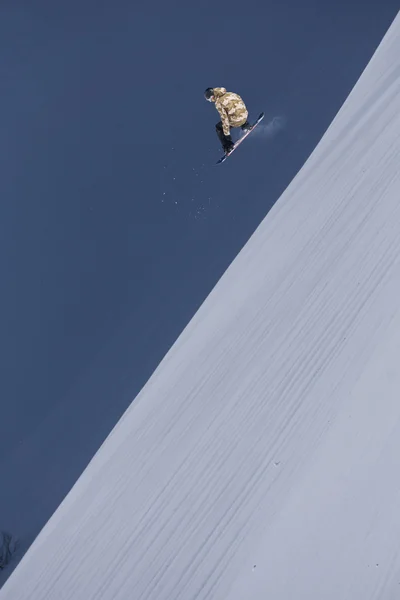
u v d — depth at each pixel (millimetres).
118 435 17406
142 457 14148
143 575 9641
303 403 10203
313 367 11062
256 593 7016
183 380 16531
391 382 8609
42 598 11797
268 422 10727
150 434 15070
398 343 9359
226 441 11461
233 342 15836
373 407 8391
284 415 10430
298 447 9172
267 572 7180
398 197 14977
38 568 13328
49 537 14633
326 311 12641
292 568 6875
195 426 13234
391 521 6391
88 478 16391
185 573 8758
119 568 10516
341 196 18625
